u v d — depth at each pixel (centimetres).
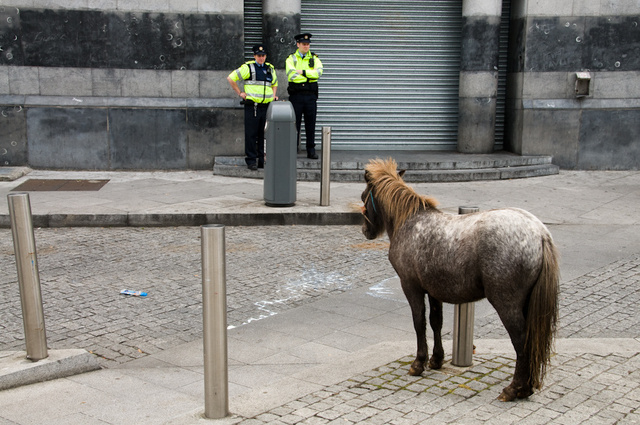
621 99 1405
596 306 662
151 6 1304
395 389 434
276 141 1014
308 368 498
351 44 1448
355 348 556
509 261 384
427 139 1505
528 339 398
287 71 1297
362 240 929
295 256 843
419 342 454
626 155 1422
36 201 1054
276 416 391
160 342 567
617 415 390
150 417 409
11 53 1284
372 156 1391
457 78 1484
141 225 984
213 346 384
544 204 1120
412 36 1458
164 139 1343
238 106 1350
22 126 1302
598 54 1392
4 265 779
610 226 995
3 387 454
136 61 1318
